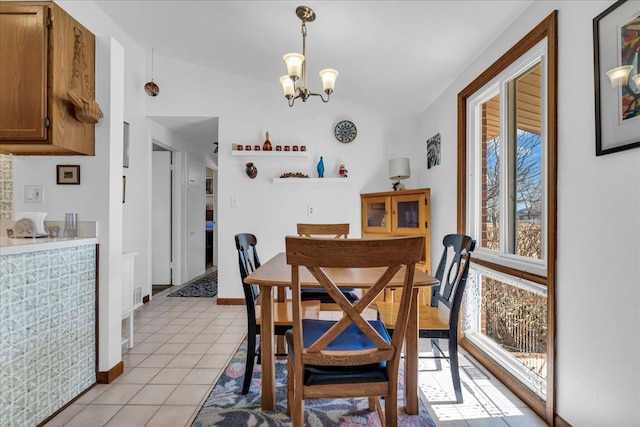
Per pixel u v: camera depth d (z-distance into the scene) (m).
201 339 2.65
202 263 5.48
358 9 2.11
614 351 1.24
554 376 1.55
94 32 2.88
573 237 1.44
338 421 1.61
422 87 3.00
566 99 1.48
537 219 1.86
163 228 4.68
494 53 2.13
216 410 1.69
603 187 1.28
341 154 3.78
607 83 1.25
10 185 2.31
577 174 1.42
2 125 1.71
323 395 1.17
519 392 1.81
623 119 1.18
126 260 2.44
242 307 3.57
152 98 3.73
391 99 3.43
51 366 1.63
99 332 1.96
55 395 1.65
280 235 3.75
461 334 2.50
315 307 2.08
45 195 2.00
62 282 1.71
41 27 1.72
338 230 3.04
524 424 1.59
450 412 1.69
